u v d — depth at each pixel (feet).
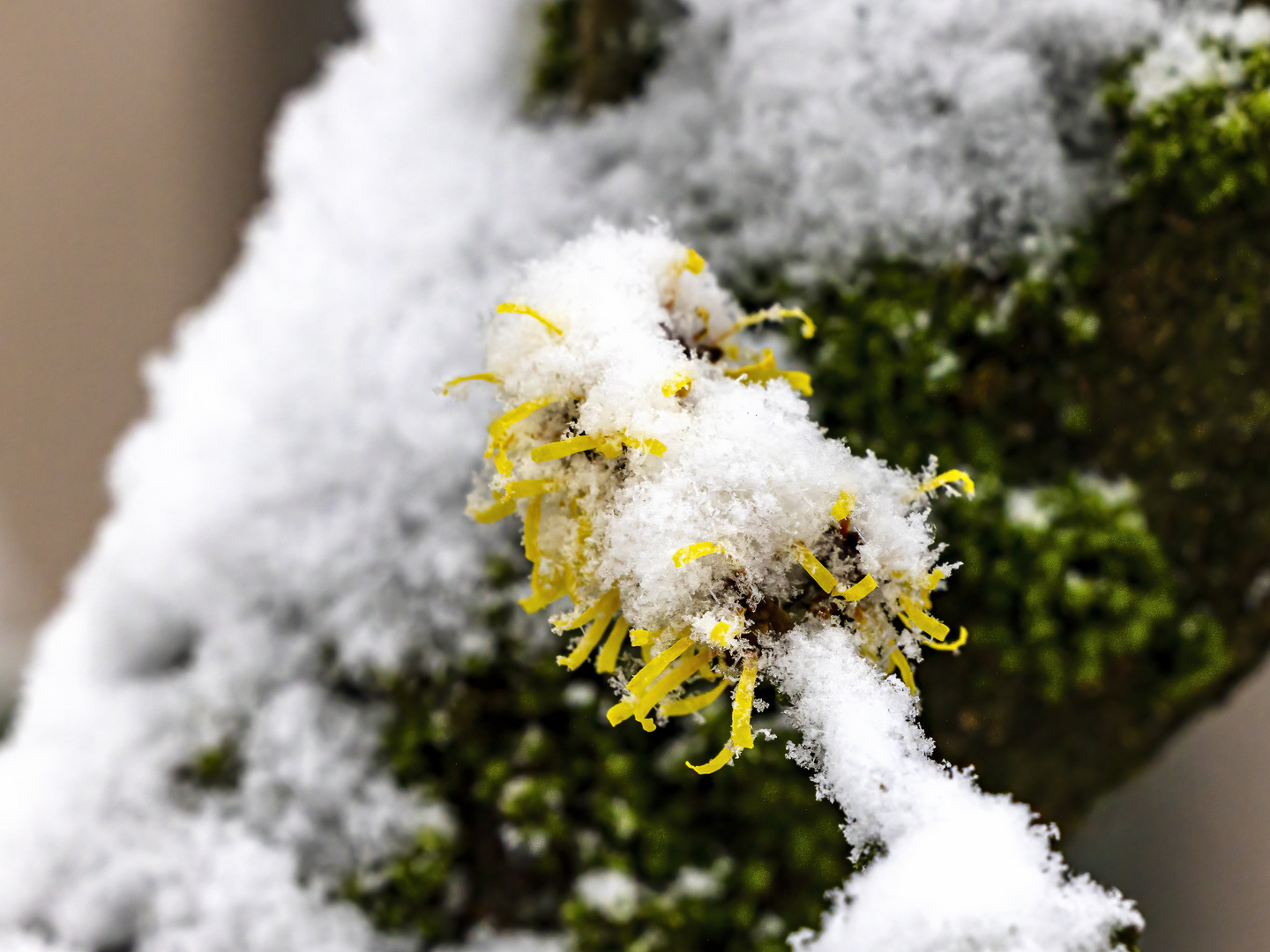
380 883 1.53
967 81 1.40
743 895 1.41
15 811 1.68
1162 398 1.41
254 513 1.75
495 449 1.14
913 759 1.15
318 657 1.63
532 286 1.17
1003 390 1.41
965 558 1.41
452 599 1.54
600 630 1.14
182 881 1.57
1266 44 1.37
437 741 1.53
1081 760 1.56
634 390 1.12
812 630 1.11
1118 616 1.42
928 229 1.41
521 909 1.50
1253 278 1.38
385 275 1.79
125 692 1.79
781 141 1.49
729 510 1.10
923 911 1.14
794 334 1.43
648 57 1.68
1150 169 1.38
